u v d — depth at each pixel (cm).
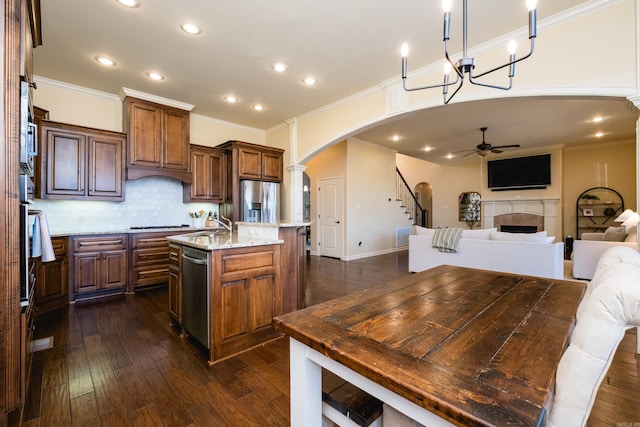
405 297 148
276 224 279
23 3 171
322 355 105
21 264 162
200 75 371
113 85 399
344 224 666
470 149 786
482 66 304
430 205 1102
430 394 71
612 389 186
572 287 167
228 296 230
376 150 745
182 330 263
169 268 292
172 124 445
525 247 400
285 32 284
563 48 256
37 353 230
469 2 240
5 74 142
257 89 411
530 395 69
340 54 323
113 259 382
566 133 621
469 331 107
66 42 299
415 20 266
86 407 169
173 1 242
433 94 344
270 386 191
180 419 160
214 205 533
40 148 337
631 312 64
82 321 295
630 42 228
